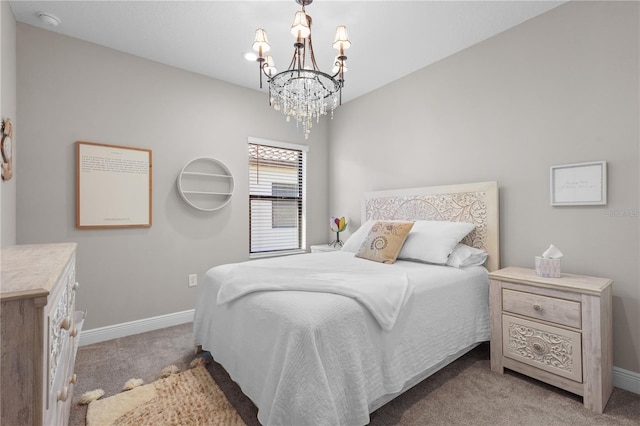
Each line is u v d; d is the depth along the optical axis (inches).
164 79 115.8
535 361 73.8
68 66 97.2
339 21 90.3
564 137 84.3
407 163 127.3
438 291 74.9
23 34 90.0
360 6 83.8
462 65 107.9
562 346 69.4
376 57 112.5
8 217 80.0
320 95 80.3
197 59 113.1
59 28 93.4
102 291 103.0
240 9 85.0
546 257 78.4
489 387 74.0
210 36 98.3
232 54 109.6
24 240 89.9
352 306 57.0
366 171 146.4
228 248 132.2
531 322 74.5
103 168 102.5
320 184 165.5
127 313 107.5
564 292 69.2
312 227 162.6
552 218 86.8
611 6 76.2
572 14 82.6
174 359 89.5
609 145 76.7
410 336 66.0
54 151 94.7
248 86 136.9
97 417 62.7
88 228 99.7
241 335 63.6
